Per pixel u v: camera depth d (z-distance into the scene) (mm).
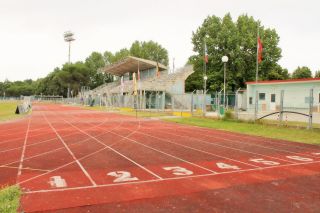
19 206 6508
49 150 13469
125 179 8766
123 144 15367
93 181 8523
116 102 65938
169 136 18781
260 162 11414
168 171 9812
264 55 59438
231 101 55250
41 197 7113
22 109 41375
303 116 28969
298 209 6520
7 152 12945
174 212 6273
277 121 25031
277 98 37594
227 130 22234
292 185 8344
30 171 9648
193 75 66938
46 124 26250
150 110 48750
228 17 62312
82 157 11961
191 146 15078
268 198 7223
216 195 7410
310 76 77625
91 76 126125
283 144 16031
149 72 67688
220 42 59156
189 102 53344
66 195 7277
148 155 12555
